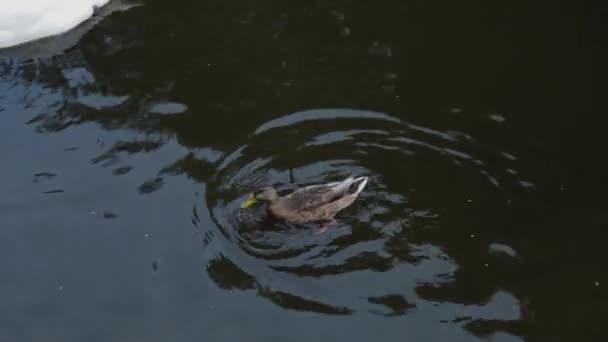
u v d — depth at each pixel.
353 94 9.94
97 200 8.67
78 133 9.48
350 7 11.35
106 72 10.32
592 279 7.88
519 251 8.07
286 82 10.13
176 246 8.12
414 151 9.09
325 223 8.23
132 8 11.24
